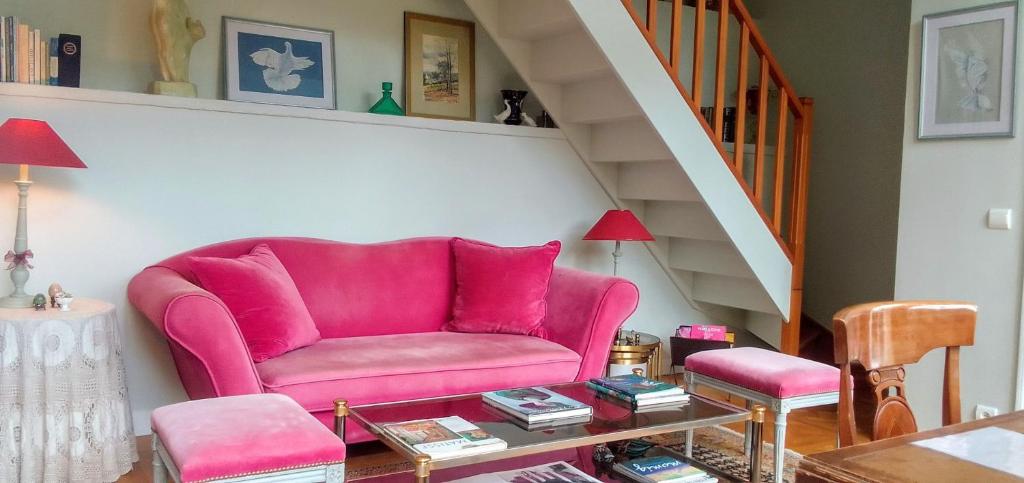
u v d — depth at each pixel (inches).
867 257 212.8
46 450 105.9
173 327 98.3
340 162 151.4
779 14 235.5
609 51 142.1
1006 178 134.7
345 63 166.2
